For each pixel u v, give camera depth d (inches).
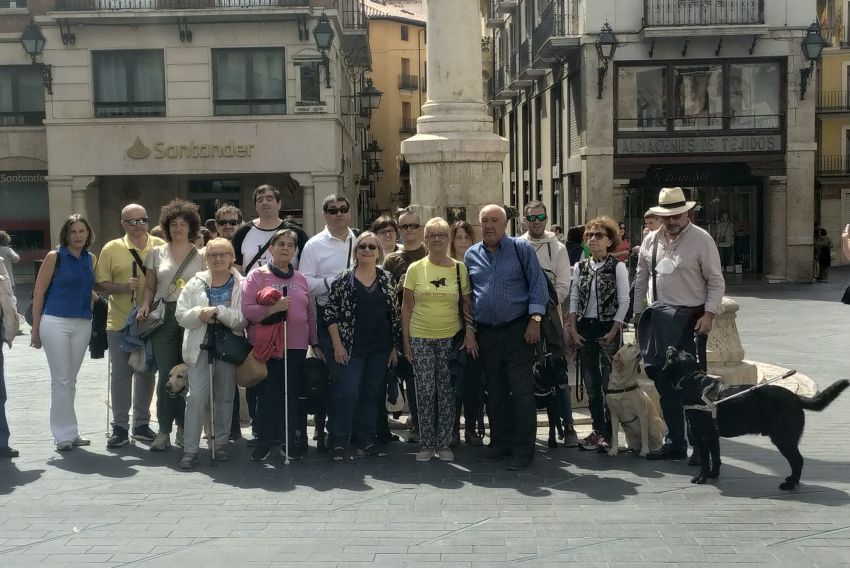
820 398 281.0
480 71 470.3
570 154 1363.2
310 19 1226.6
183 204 350.6
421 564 223.0
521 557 226.7
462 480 301.6
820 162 1807.3
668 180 1290.6
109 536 247.6
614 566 219.9
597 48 1216.8
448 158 451.5
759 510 262.4
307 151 1242.0
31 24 1221.7
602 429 339.9
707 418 288.7
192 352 320.2
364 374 334.0
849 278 1390.3
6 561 229.5
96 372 548.7
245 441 365.1
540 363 333.4
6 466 325.7
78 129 1238.3
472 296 327.0
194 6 1219.2
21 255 1334.9
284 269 331.3
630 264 848.9
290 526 254.2
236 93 1240.2
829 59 1792.6
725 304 404.5
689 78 1240.8
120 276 355.3
